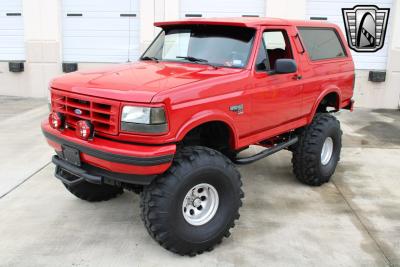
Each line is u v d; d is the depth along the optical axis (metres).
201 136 4.23
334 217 4.66
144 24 11.12
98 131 3.62
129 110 3.39
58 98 4.00
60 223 4.39
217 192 3.83
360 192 5.37
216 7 11.16
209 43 4.55
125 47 11.55
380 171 6.15
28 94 11.75
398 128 8.88
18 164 6.10
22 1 11.32
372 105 11.35
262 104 4.38
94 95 3.59
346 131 8.54
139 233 4.21
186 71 4.11
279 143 5.17
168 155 3.42
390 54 11.01
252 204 4.96
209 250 3.90
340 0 10.98
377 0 10.88
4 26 11.62
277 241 4.11
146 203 3.54
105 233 4.20
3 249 3.88
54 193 5.13
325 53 5.60
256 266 3.69
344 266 3.72
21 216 4.52
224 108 3.90
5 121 8.70
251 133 4.38
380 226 4.47
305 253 3.91
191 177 3.58
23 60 11.76
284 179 5.79
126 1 11.29
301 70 4.99
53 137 3.98
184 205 3.68
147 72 4.07
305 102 5.11
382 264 3.77
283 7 10.88
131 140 3.45
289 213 4.73
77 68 11.57
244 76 4.14
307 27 5.30
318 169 5.39
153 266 3.66
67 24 11.50
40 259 3.73
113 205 4.84
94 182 3.64
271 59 4.70
